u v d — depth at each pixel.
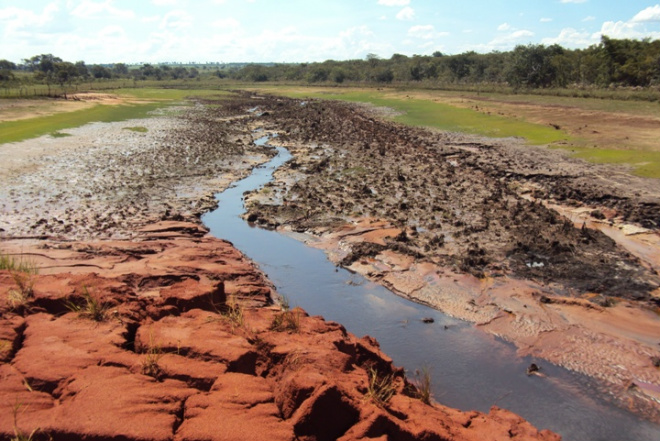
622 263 11.25
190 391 5.06
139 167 20.91
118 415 4.50
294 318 7.08
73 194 16.47
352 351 6.55
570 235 12.82
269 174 21.11
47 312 6.74
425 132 31.11
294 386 4.95
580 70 57.66
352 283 11.00
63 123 31.98
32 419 4.39
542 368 7.95
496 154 23.50
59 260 10.42
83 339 5.88
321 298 10.38
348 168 21.42
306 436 4.69
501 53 80.06
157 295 8.66
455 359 8.24
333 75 95.19
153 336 6.03
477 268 11.20
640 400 7.18
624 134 26.48
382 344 8.70
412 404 5.64
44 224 13.25
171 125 34.47
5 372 5.05
